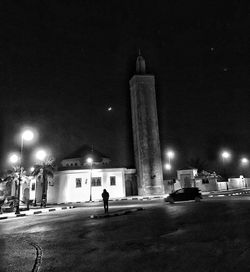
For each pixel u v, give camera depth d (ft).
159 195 154.40
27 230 46.75
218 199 90.12
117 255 24.53
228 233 30.17
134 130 180.45
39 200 151.43
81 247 29.14
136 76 177.58
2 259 26.08
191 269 19.08
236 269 18.31
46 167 130.00
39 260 24.79
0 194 159.12
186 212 55.16
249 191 138.10
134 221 47.34
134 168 178.40
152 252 24.58
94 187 150.51
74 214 72.43
